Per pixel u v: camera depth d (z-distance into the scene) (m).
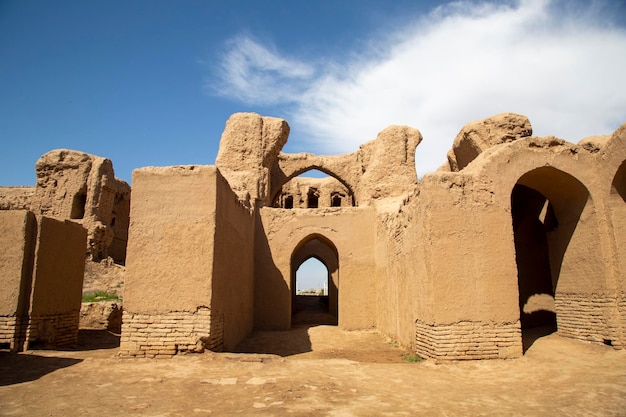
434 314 7.04
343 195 22.00
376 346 9.61
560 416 4.27
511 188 7.76
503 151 7.89
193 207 7.34
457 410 4.44
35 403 4.40
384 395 4.95
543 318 10.48
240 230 10.16
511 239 7.50
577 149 8.26
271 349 9.20
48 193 17.03
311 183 22.38
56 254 8.15
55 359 6.63
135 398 4.60
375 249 12.53
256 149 13.84
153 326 6.89
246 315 11.09
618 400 4.73
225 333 8.18
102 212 16.98
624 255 7.81
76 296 8.84
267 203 13.91
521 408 4.54
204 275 7.07
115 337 9.81
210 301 7.00
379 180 13.69
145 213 7.30
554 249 9.10
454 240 7.33
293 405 4.40
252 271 12.29
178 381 5.34
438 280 7.15
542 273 10.82
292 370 6.05
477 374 6.21
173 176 7.46
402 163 13.78
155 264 7.11
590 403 4.67
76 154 17.25
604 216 8.08
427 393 5.13
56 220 8.19
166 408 4.26
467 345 6.96
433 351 6.96
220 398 4.62
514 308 7.20
